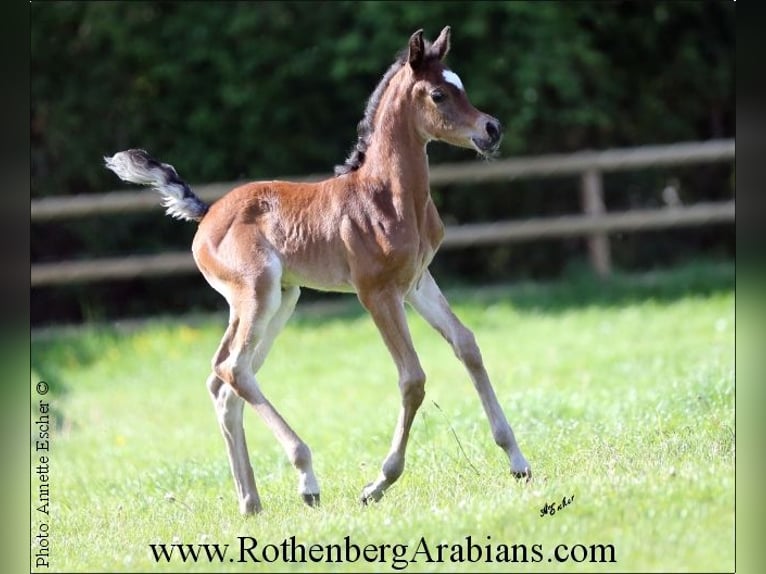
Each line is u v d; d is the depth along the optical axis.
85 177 52.41
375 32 50.69
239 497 21.58
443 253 53.44
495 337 41.59
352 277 21.09
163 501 23.36
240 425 21.88
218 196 47.53
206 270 22.17
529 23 50.12
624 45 54.09
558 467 21.11
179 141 51.72
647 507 17.33
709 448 20.77
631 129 55.19
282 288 22.16
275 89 50.84
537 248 53.97
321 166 52.47
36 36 50.41
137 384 40.59
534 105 50.72
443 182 47.78
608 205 55.09
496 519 17.67
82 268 46.09
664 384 28.94
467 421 26.73
